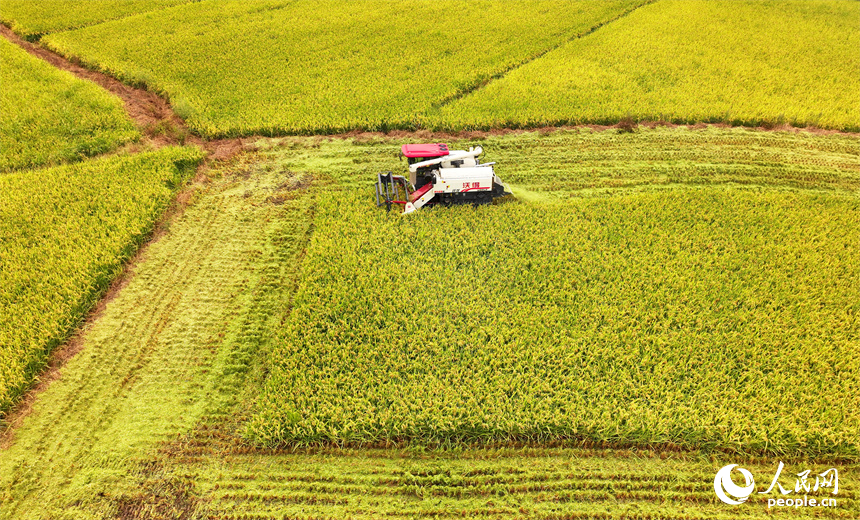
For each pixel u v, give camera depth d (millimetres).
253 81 30109
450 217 19641
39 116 26172
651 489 12391
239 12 39812
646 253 18172
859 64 32156
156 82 29719
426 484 12477
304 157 24422
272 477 12633
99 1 42031
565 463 12883
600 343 15055
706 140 25297
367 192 21359
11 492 12273
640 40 34719
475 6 40688
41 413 13945
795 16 39562
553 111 26734
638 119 26562
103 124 25922
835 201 20703
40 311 16219
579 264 17625
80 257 17922
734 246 18266
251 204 21625
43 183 21516
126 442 13320
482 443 13281
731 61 32312
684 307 16016
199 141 25516
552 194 21891
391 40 34969
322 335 15438
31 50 34375
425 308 16141
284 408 13484
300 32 36344
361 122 25922
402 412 13391
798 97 28469
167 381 14820
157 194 21141
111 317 16734
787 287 16766
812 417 13273
